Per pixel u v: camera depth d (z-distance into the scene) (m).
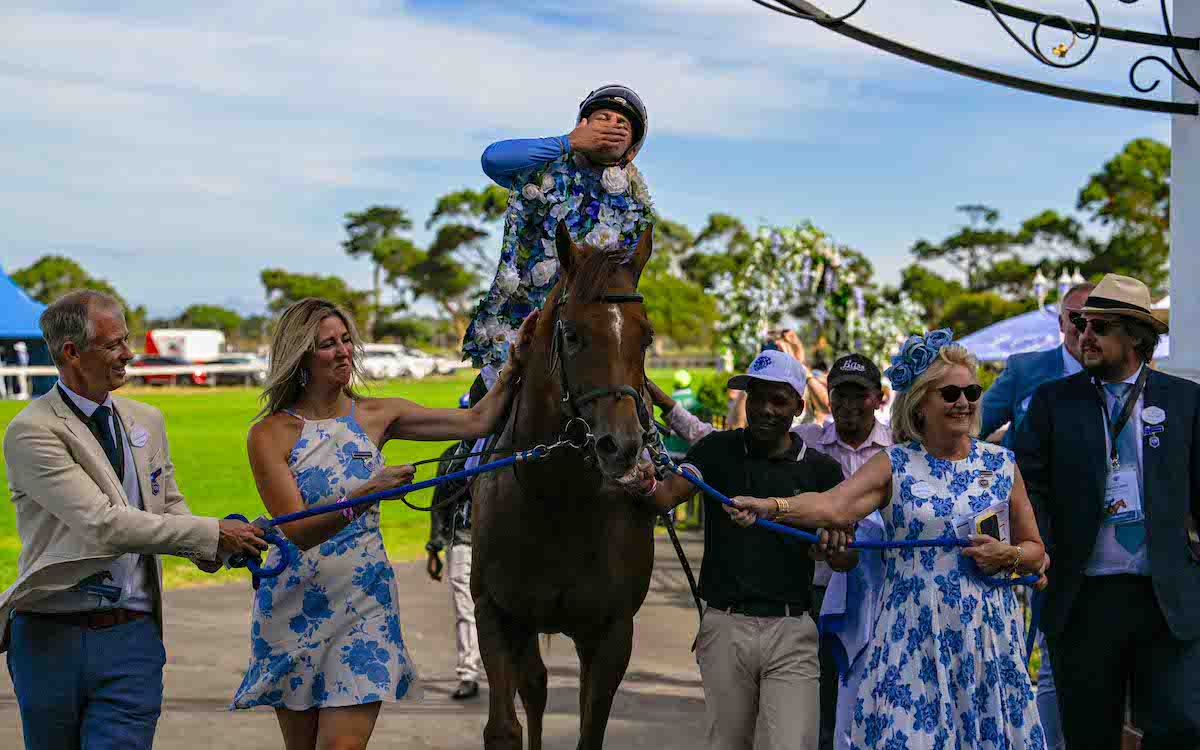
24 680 3.44
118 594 3.48
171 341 58.16
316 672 3.57
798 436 4.20
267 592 3.65
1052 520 4.36
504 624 4.27
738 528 3.99
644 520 4.29
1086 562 4.22
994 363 18.78
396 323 100.31
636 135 4.50
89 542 3.37
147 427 3.71
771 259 14.04
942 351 3.71
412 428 4.04
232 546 3.46
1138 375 4.30
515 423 4.05
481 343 4.61
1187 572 4.11
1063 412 4.36
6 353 41.31
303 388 3.82
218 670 7.01
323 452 3.71
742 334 14.07
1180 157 5.35
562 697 6.58
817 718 3.92
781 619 3.93
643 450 3.76
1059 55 4.64
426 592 9.62
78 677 3.43
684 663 7.32
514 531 4.05
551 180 4.40
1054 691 4.94
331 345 3.74
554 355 3.82
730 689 3.97
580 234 4.45
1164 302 9.09
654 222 4.41
